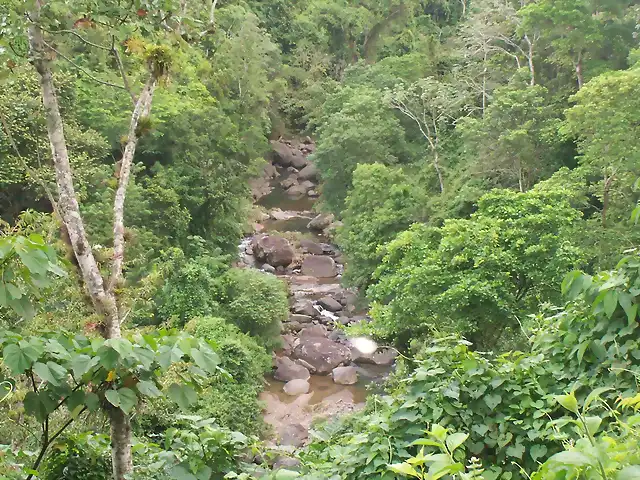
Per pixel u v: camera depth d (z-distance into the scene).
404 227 23.67
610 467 2.22
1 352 3.78
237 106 34.97
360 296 25.12
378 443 4.34
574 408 2.65
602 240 14.90
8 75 5.04
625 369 4.08
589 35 25.08
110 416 4.12
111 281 4.61
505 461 4.52
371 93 35.38
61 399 4.13
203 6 6.33
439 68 43.09
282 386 19.52
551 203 15.80
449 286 14.73
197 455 4.12
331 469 4.33
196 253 22.72
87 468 4.49
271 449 4.57
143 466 4.21
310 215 37.06
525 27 26.88
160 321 18.84
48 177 13.62
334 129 32.97
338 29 52.75
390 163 32.69
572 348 4.65
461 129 26.86
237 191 27.94
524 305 14.70
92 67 21.59
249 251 30.05
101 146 18.70
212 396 14.80
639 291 4.03
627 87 16.31
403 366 9.61
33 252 3.46
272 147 44.25
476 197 23.05
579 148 19.83
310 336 22.64
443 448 2.79
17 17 4.35
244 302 20.44
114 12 4.95
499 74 32.31
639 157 16.20
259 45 38.06
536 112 23.61
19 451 4.42
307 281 27.89
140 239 18.64
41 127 14.72
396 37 53.38
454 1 57.41
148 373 3.83
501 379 4.59
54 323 6.27
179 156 25.11
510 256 14.45
